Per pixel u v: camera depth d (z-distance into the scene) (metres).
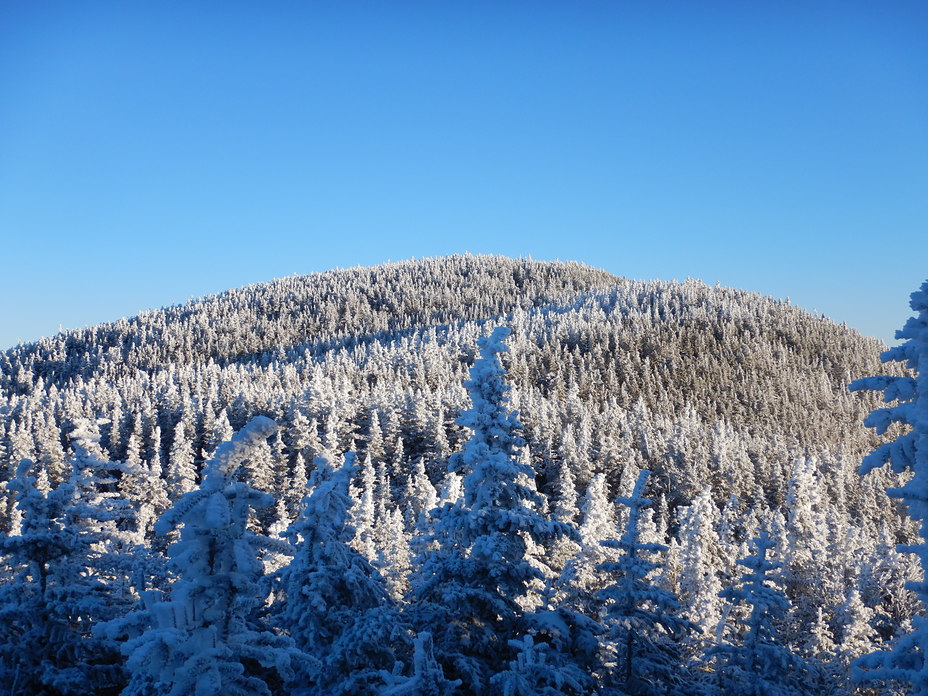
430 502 53.06
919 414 10.75
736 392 156.62
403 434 98.56
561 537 16.59
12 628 14.18
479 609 16.06
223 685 8.70
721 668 18.50
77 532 15.51
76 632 14.66
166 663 8.37
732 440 101.12
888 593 46.44
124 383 153.50
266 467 71.75
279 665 9.01
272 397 112.12
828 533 50.84
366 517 43.03
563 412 109.69
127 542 22.09
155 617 8.76
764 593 18.11
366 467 69.00
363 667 14.23
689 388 158.12
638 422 109.19
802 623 32.47
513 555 16.47
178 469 68.44
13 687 13.46
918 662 10.49
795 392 156.00
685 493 82.12
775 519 43.88
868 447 124.62
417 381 144.25
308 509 15.50
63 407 114.00
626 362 162.62
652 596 17.08
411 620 16.11
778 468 88.44
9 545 14.09
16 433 85.94
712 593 35.00
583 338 187.12
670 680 18.25
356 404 104.50
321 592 14.74
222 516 8.27
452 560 16.72
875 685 15.99
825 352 191.50
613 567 17.62
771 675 17.64
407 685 10.75
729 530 63.47
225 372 158.62
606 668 17.30
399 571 31.08
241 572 8.77
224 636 8.88
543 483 88.88
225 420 92.75
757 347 185.62
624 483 76.56
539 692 13.65
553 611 17.00
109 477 21.86
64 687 13.38
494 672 15.27
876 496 81.69
